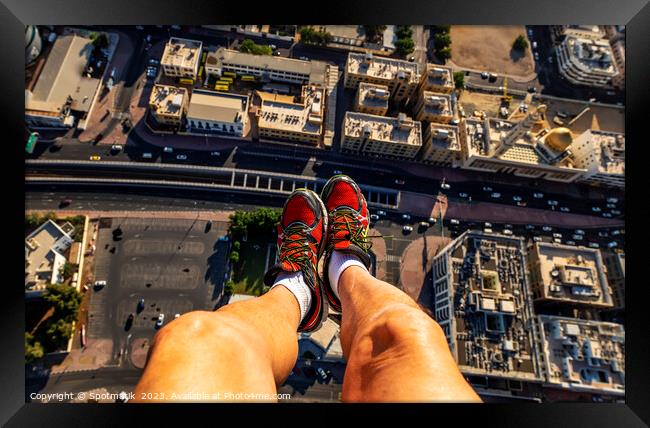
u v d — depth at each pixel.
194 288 72.12
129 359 66.44
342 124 85.81
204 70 85.44
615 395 68.19
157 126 80.38
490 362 65.88
